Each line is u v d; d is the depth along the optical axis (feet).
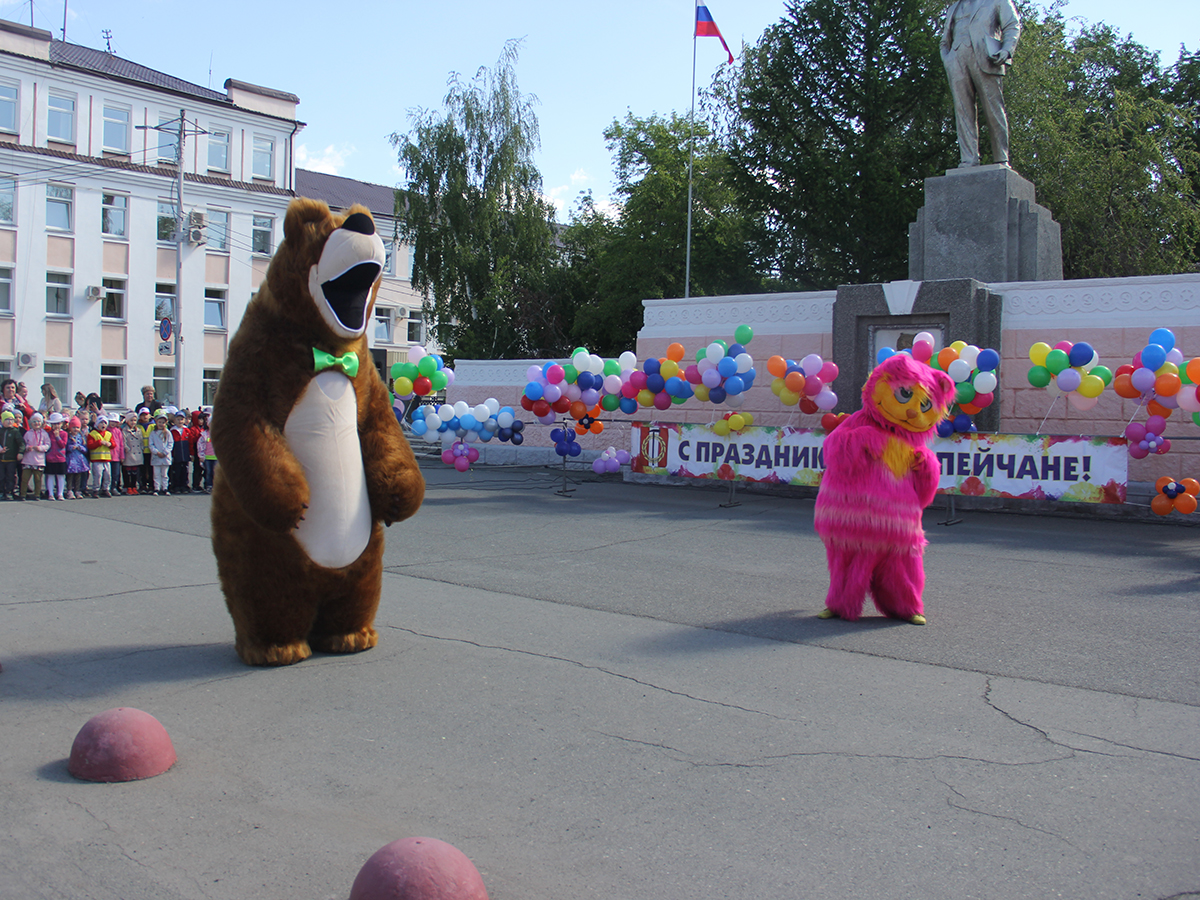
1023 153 85.25
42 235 103.71
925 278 51.19
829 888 9.77
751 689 16.60
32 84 103.81
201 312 115.55
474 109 107.86
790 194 90.53
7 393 50.26
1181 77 104.12
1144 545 33.55
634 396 46.62
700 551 32.09
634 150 124.36
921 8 85.56
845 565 21.80
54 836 10.80
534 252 111.24
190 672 17.49
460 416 49.96
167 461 52.39
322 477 17.08
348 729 14.49
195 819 11.32
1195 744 13.96
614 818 11.43
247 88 120.88
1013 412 46.88
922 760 13.30
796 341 53.57
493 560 30.22
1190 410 35.58
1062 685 16.90
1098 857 10.45
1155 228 84.38
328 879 9.89
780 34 91.09
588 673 17.56
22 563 29.58
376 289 17.72
